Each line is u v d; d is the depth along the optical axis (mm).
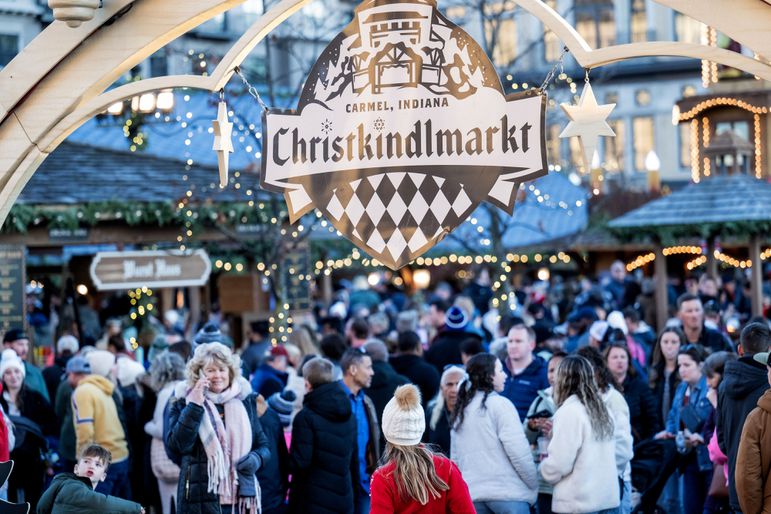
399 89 6551
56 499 7258
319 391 8219
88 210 13852
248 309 16516
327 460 8156
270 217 14867
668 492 9625
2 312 13242
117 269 13188
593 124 6285
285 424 8922
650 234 16625
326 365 8258
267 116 6684
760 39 5918
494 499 7742
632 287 18734
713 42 18891
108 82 6734
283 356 10672
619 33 46219
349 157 6605
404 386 6098
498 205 6465
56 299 18562
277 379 10438
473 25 39219
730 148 17406
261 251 15758
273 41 18531
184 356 10133
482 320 16531
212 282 21203
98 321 16672
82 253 17188
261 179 6695
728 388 7660
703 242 17031
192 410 7227
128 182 15109
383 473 6035
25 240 13797
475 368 7918
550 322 14742
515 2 6270
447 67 6504
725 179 17016
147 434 9680
